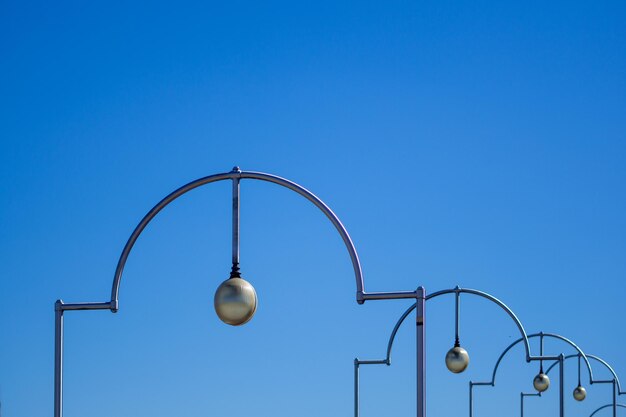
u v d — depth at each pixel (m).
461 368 30.02
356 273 19.31
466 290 31.69
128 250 19.41
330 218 19.20
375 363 34.16
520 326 32.06
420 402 19.23
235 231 18.95
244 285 18.14
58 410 19.64
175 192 19.19
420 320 19.23
